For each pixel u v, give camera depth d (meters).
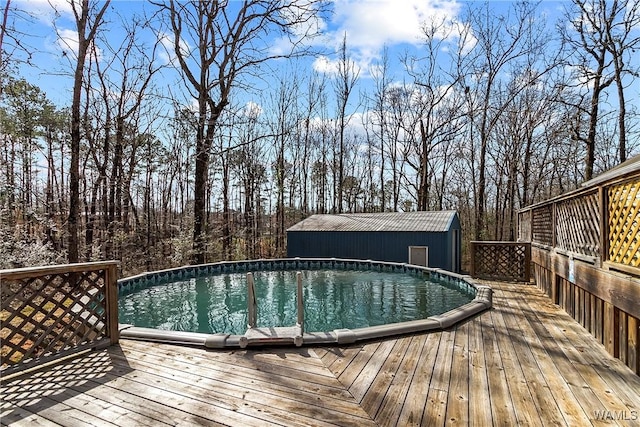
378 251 13.99
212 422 2.38
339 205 23.39
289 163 23.25
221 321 7.10
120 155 14.13
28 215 10.34
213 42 12.78
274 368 3.32
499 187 19.22
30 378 3.11
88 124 12.91
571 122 14.53
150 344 4.04
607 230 3.84
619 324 3.53
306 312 7.65
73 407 2.60
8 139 12.51
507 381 3.01
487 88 18.02
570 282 5.13
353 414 2.48
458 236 15.45
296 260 14.01
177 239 13.27
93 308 3.90
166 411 2.54
